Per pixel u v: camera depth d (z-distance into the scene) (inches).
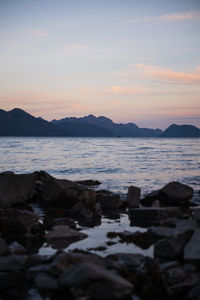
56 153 2795.3
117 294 226.5
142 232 463.8
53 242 408.5
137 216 573.6
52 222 510.3
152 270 286.5
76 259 280.2
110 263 292.5
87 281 225.3
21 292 257.9
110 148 4013.3
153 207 620.1
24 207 642.2
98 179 1175.6
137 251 372.2
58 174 1328.7
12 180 668.7
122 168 1561.3
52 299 244.1
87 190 673.0
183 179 1187.3
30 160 2009.1
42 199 716.7
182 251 346.9
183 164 1796.3
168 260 341.1
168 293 256.2
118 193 879.1
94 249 377.7
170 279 271.6
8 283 267.0
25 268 296.2
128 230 481.1
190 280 270.2
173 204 719.1
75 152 2992.1
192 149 3882.9
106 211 648.4
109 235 439.8
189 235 373.1
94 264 255.6
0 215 483.5
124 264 298.7
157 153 2910.9
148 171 1439.5
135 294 261.1
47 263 303.6
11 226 451.2
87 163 1820.9
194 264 314.8
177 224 426.0
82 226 505.7
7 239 418.6
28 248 382.3
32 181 698.2
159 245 359.9
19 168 1541.6
